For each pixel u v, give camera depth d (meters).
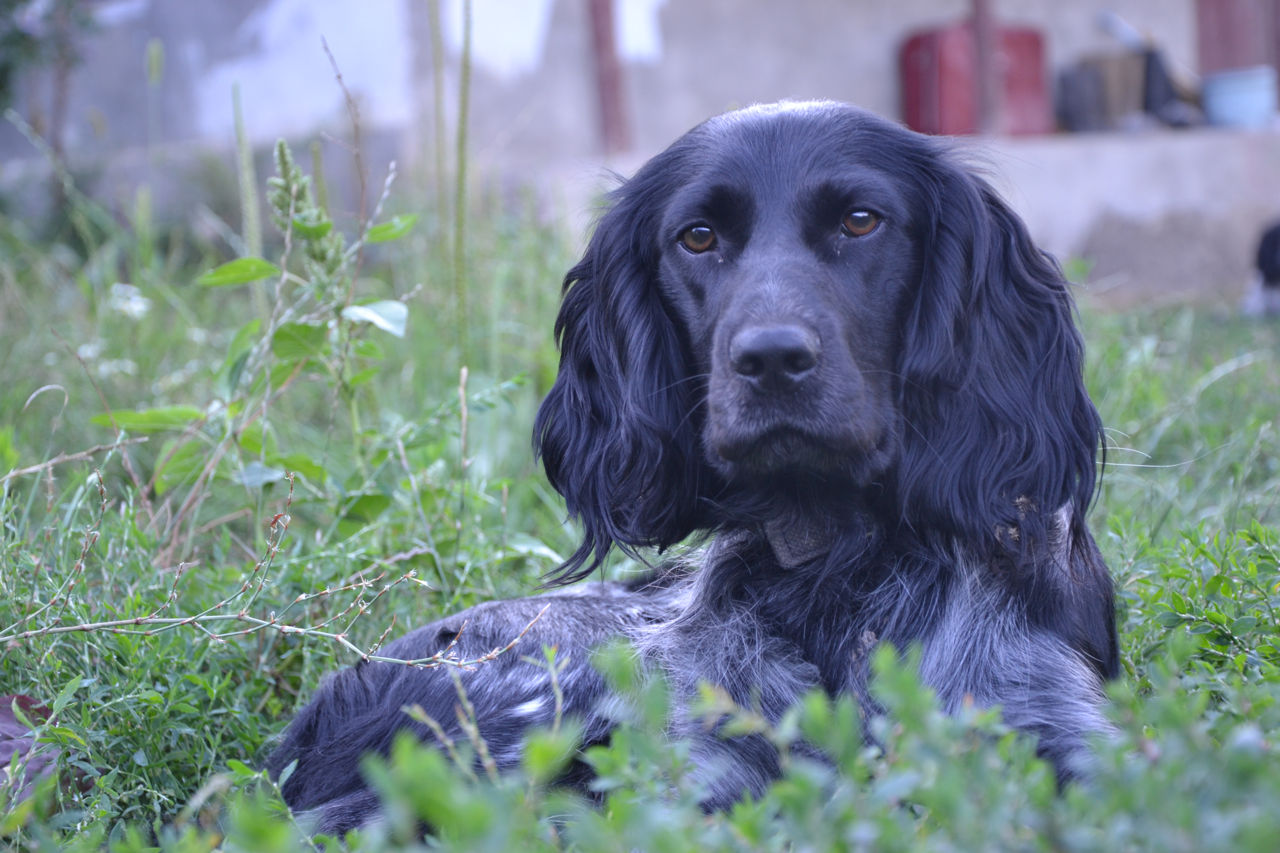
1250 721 1.82
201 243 9.34
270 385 4.12
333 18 11.75
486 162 11.08
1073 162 13.55
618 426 3.21
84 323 6.55
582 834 1.55
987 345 2.91
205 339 6.49
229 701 3.17
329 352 4.07
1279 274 10.30
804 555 3.01
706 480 3.12
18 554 3.26
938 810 1.43
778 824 1.68
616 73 12.52
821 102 3.05
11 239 8.20
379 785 1.33
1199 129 14.68
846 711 1.42
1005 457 2.88
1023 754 1.58
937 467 2.85
